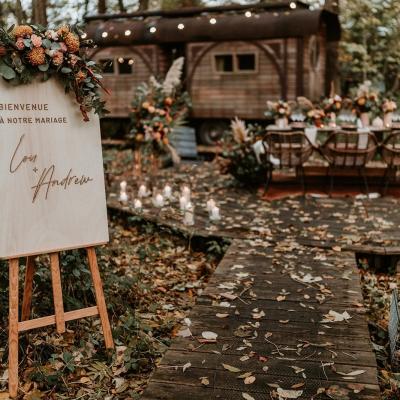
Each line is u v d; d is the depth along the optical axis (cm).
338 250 548
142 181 943
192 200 798
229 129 1348
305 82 1244
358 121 861
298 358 323
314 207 742
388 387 331
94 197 336
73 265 397
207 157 1336
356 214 700
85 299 410
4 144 306
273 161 816
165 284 509
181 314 442
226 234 608
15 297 317
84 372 342
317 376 302
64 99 321
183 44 1397
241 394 284
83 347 366
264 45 1241
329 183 862
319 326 370
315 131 802
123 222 727
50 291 407
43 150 317
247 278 468
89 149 332
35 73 310
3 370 342
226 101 1302
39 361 346
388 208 729
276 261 512
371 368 310
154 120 902
